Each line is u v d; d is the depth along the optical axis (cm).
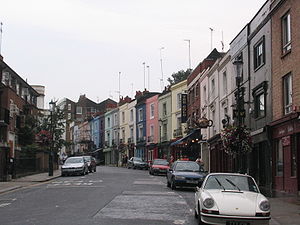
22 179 3020
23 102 4159
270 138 2183
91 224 1131
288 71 1978
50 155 3475
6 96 3328
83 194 1919
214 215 1041
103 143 7894
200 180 2136
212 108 3688
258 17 2470
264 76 2341
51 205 1541
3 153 2923
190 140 4288
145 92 6419
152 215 1305
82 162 3691
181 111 4750
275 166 2153
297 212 1355
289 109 1992
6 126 3222
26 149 3912
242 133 2017
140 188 2238
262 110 2406
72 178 3238
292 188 1897
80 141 8775
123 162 6625
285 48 2050
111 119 7569
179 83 5066
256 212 1036
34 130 4119
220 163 3425
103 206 1493
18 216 1291
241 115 2008
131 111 6669
